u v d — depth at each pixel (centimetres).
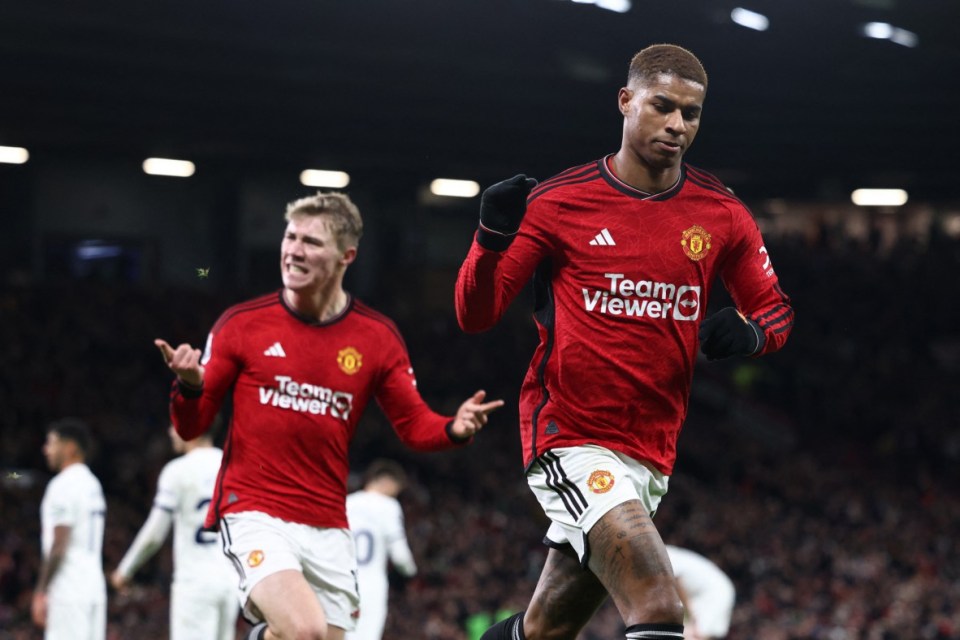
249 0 5141
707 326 686
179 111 5903
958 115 6981
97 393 5438
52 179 6612
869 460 7231
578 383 719
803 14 5800
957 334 8288
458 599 4047
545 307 743
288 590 900
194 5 5031
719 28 5978
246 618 981
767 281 749
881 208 9488
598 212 720
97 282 6397
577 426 721
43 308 5969
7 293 5988
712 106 6844
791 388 8025
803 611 4516
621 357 714
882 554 5362
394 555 1677
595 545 686
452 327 7462
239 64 5472
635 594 657
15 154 6412
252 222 7244
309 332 969
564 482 713
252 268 7244
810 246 9212
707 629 1448
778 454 7069
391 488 1697
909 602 4628
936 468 7100
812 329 8469
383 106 6209
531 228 725
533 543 4931
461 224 8338
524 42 5916
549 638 769
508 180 677
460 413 953
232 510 953
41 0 4700
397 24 5566
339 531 975
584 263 718
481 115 6506
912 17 5559
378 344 991
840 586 4856
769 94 6750
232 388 974
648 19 5825
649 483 730
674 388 729
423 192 7981
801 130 7262
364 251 7850
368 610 1634
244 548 932
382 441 5691
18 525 3928
